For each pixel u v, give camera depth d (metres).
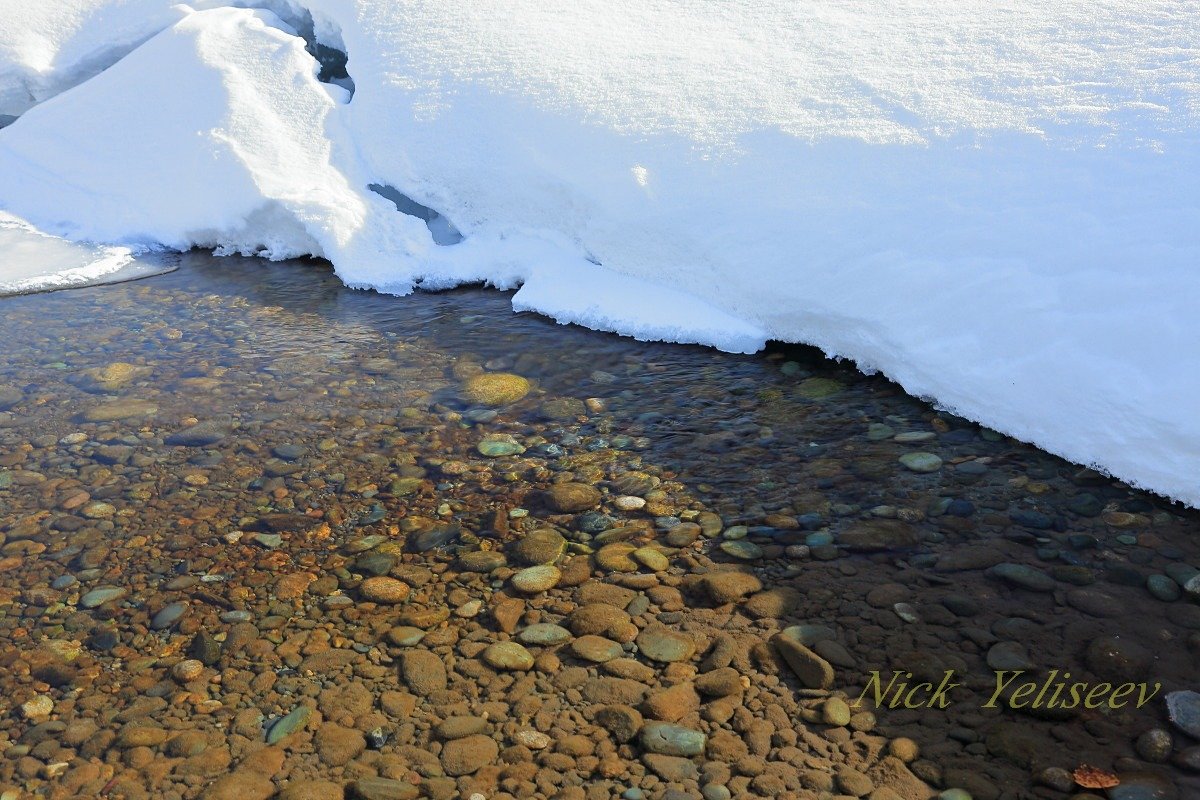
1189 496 3.13
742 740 2.35
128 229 5.89
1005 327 3.62
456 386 4.21
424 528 3.26
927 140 4.20
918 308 3.88
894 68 4.71
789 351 4.38
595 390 4.14
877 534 3.09
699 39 5.45
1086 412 3.37
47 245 5.82
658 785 2.23
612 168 4.86
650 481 3.47
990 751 2.29
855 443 3.63
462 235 5.44
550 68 5.43
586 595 2.89
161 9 6.73
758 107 4.75
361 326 4.83
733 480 3.44
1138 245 3.43
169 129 5.95
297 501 3.44
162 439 3.86
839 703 2.45
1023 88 4.26
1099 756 2.26
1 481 3.58
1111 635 2.62
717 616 2.77
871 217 4.11
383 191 5.61
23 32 6.75
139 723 2.48
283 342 4.67
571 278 4.93
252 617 2.86
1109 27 4.50
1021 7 4.96
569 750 2.34
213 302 5.16
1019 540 3.03
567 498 3.38
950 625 2.69
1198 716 2.35
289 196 5.45
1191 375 3.15
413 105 5.62
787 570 2.95
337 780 2.27
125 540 3.24
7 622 2.87
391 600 2.91
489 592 2.93
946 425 3.71
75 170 6.16
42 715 2.51
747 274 4.41
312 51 6.62
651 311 4.62
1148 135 3.74
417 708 2.49
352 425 3.93
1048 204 3.73
